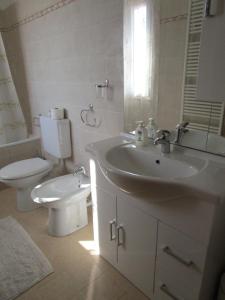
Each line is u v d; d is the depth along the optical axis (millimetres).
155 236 1130
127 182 962
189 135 1285
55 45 2080
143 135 1381
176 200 956
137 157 1348
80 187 1815
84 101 1976
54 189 1815
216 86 1098
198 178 916
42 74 2387
